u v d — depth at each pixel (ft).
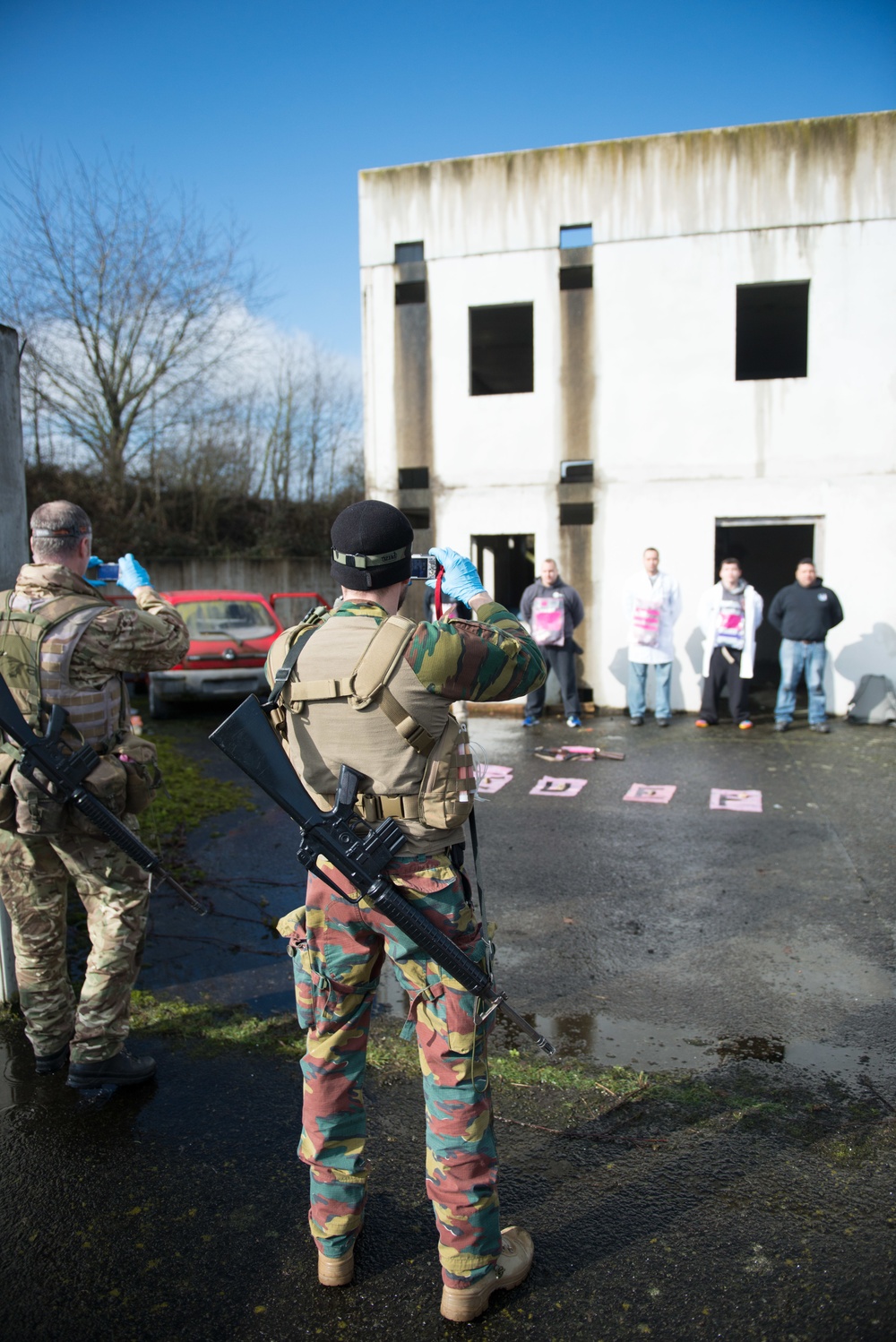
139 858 8.59
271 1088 9.34
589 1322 6.35
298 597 55.31
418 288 32.89
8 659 8.48
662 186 30.76
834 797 20.80
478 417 32.78
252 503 70.33
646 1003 11.35
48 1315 6.48
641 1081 9.48
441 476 33.22
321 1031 6.55
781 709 28.66
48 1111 8.89
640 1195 7.66
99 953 8.95
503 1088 9.38
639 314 31.30
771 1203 7.54
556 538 32.42
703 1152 8.25
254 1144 8.38
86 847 8.79
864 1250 6.99
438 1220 6.31
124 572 9.94
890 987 11.70
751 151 30.09
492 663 5.96
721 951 12.85
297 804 6.01
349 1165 6.64
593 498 32.07
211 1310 6.51
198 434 65.72
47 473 59.41
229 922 13.92
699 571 31.45
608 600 32.22
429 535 33.53
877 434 29.91
